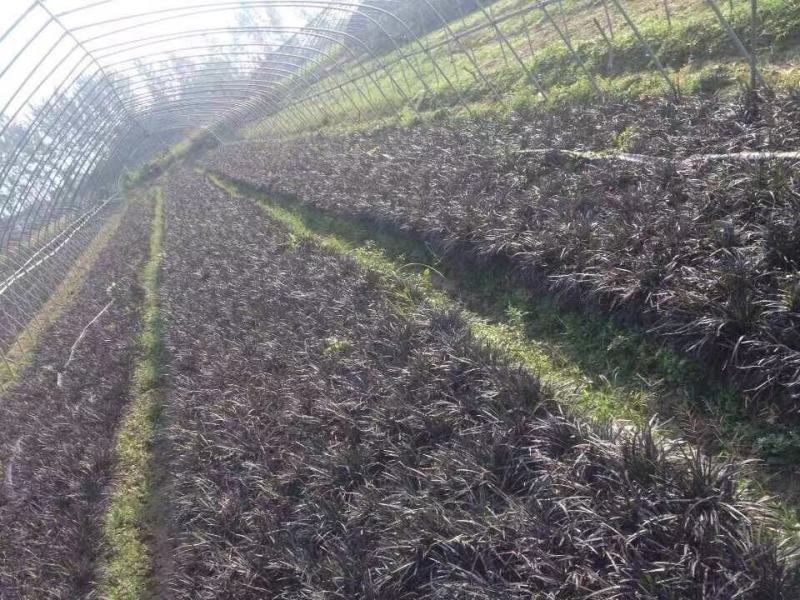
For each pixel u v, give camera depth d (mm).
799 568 3908
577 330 7348
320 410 7633
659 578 3980
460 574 4746
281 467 7414
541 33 17562
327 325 9703
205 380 10477
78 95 25359
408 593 4977
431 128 15891
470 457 5629
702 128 8195
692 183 7121
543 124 11602
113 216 43719
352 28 33031
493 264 9211
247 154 36344
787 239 5559
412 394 6973
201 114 49156
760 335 5168
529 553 4629
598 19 15234
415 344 7984
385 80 26547
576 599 4176
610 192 8477
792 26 9211
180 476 8328
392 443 6516
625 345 6656
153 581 7602
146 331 15633
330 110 29188
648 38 11828
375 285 10391
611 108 10758
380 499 5973
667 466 4652
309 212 17750
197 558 6965
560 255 7617
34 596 7586
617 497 4531
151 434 10711
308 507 6438
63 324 20000
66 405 12562
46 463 10617
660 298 6211
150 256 24375
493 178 10695
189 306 14633
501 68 16672
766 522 4289
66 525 8656
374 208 13203
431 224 10570
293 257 13617
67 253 31406
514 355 7512
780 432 5008
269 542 6434
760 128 7531
